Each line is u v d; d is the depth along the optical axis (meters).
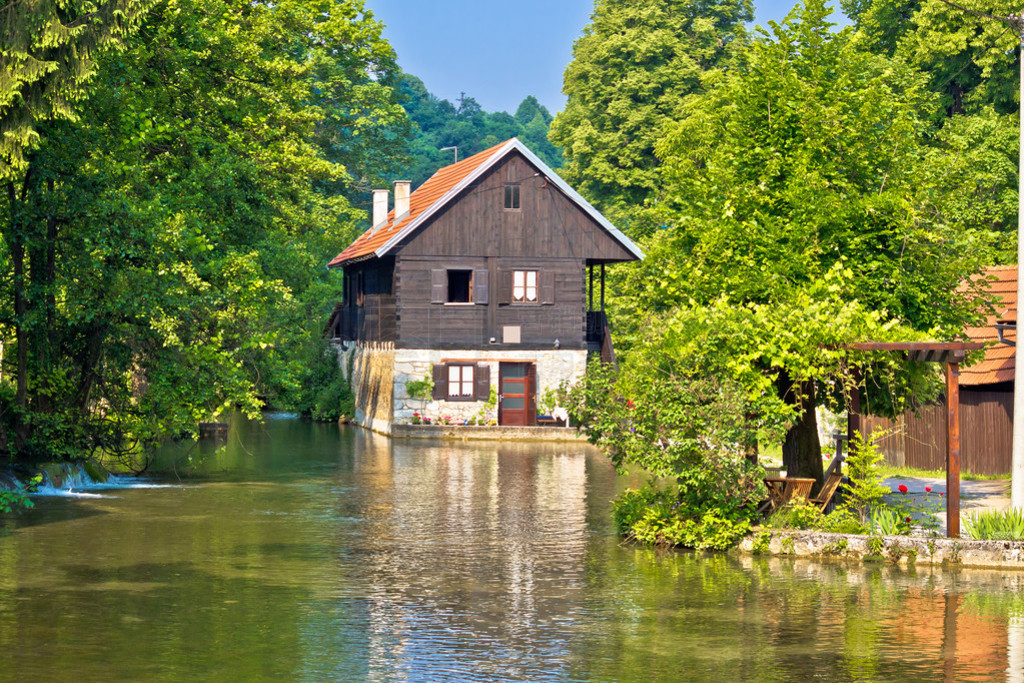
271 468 33.41
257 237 34.75
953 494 18.75
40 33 22.89
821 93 23.81
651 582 17.39
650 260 24.94
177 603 15.89
